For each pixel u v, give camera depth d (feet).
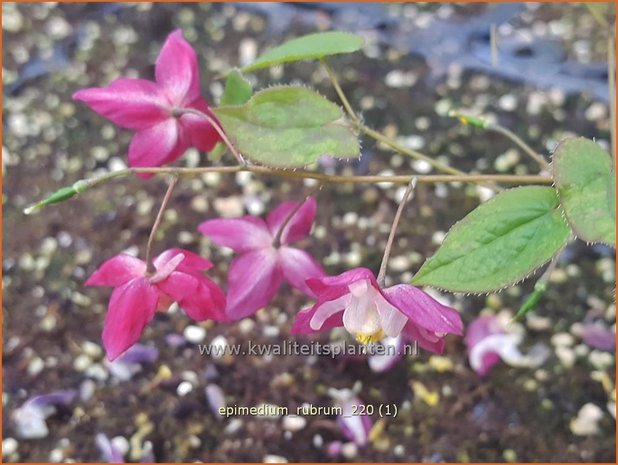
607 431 0.51
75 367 0.56
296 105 0.32
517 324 0.57
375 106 0.73
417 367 0.56
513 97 0.74
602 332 0.56
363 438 0.52
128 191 0.67
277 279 0.38
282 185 0.68
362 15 0.82
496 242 0.28
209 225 0.39
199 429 0.53
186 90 0.37
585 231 0.27
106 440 0.52
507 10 0.81
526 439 0.51
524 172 0.67
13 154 0.70
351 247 0.62
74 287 0.61
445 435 0.52
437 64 0.77
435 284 0.28
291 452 0.52
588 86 0.74
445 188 0.67
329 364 0.56
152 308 0.34
